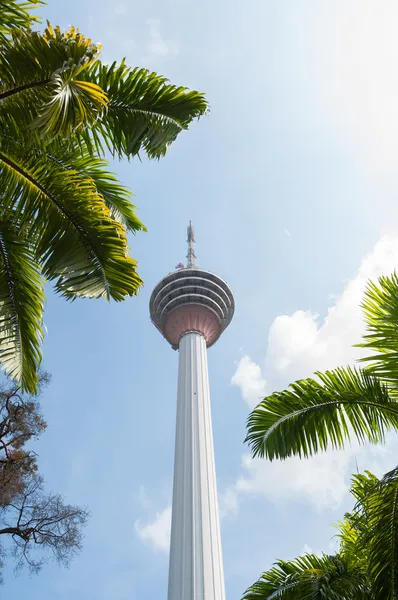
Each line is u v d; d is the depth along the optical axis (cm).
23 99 693
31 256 884
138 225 1042
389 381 904
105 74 888
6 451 1861
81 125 673
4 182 803
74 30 704
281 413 967
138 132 912
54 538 1878
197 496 3838
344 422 953
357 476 1034
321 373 964
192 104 915
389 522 816
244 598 1030
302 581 968
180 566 3488
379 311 897
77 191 816
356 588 912
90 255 823
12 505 1881
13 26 746
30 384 865
